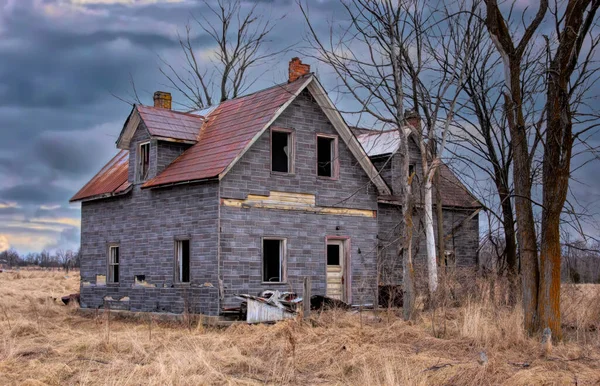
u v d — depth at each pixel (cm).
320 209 2469
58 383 1289
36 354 1589
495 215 2358
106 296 2670
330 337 1691
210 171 2217
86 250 2828
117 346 1666
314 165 2470
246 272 2244
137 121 2541
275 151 2586
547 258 1616
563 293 2017
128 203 2591
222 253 2192
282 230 2352
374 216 2645
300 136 2438
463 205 3053
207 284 2206
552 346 1516
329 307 2173
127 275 2566
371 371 1297
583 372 1299
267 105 2414
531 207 1684
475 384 1220
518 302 1883
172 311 2334
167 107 2933
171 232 2370
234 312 2172
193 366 1361
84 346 1661
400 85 2092
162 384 1218
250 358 1460
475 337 1619
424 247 2883
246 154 2281
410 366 1346
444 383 1230
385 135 2945
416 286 2391
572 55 1582
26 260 10025
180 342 1734
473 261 3105
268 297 2214
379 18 2083
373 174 2616
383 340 1680
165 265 2384
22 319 2283
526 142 1711
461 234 3075
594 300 1953
